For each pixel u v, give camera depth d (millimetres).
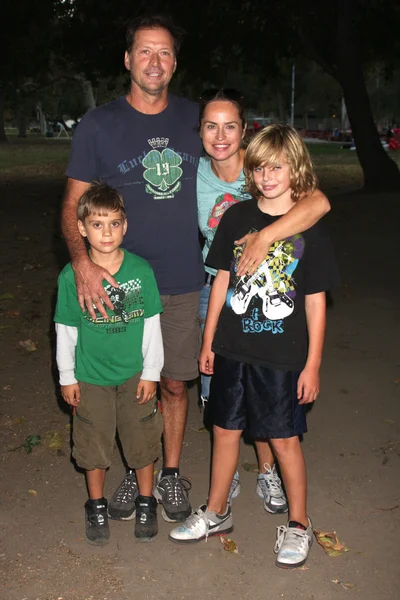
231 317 3232
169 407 3682
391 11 17719
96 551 3270
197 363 3686
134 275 3203
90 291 3109
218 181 3461
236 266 3205
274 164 3051
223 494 3375
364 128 17703
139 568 3150
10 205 15430
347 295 7676
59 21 19812
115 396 3342
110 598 2945
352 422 4656
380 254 9828
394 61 20766
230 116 3250
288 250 3115
